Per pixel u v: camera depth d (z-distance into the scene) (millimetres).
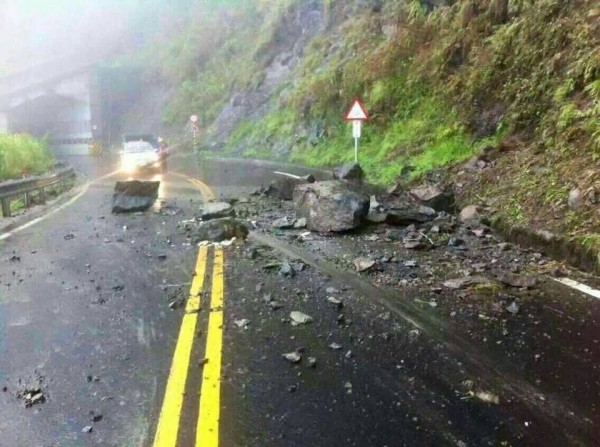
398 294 5938
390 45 19938
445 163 13203
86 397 3803
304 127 26422
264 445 3186
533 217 8180
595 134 8500
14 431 3398
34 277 6926
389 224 9547
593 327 4914
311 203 10055
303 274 6742
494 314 5293
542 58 11742
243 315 5348
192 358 4387
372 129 19953
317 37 31250
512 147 11305
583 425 3369
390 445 3178
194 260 7559
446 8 17328
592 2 10938
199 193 15070
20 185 12820
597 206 7215
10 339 4883
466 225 9062
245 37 42719
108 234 9609
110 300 5922
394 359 4332
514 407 3592
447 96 15539
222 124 37438
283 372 4121
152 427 3402
